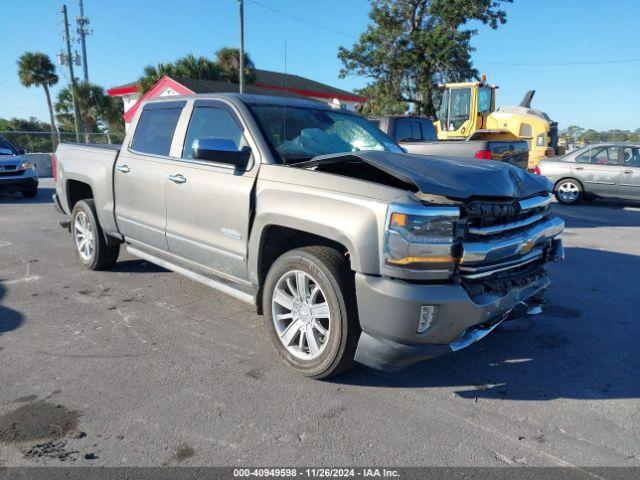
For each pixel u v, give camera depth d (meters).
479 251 3.17
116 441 2.91
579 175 13.38
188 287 5.59
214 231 4.25
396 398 3.42
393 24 31.42
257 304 4.07
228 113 4.34
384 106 32.09
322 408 3.28
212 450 2.84
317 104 4.92
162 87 28.06
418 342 3.13
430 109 31.77
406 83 32.38
